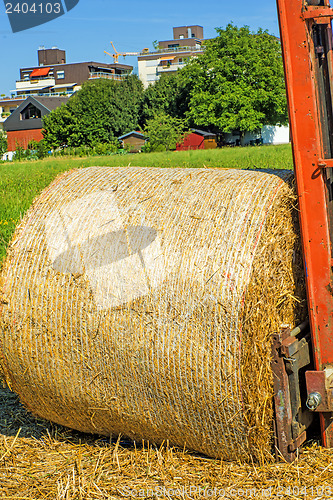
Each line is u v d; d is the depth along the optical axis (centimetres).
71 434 439
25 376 410
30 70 13238
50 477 373
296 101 361
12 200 1229
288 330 365
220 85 6266
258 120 6391
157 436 390
